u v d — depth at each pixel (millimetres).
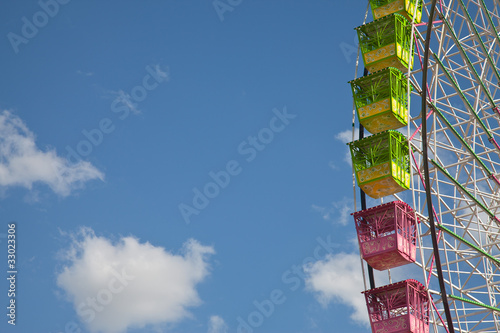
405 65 45438
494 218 43750
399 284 38469
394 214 39750
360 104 43594
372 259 40031
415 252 40719
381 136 41062
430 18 37188
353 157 41969
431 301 39406
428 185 36906
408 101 41688
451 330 35875
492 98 47031
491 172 45000
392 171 40375
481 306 41562
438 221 40688
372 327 38656
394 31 44781
